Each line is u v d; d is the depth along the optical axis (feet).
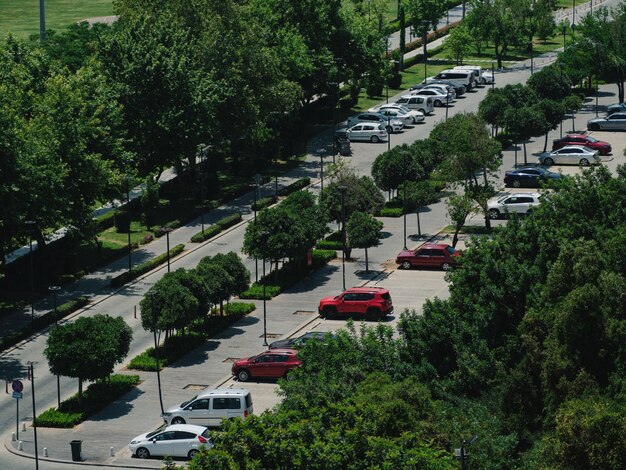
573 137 624.18
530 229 379.55
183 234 529.04
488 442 284.61
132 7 614.75
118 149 507.71
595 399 287.48
